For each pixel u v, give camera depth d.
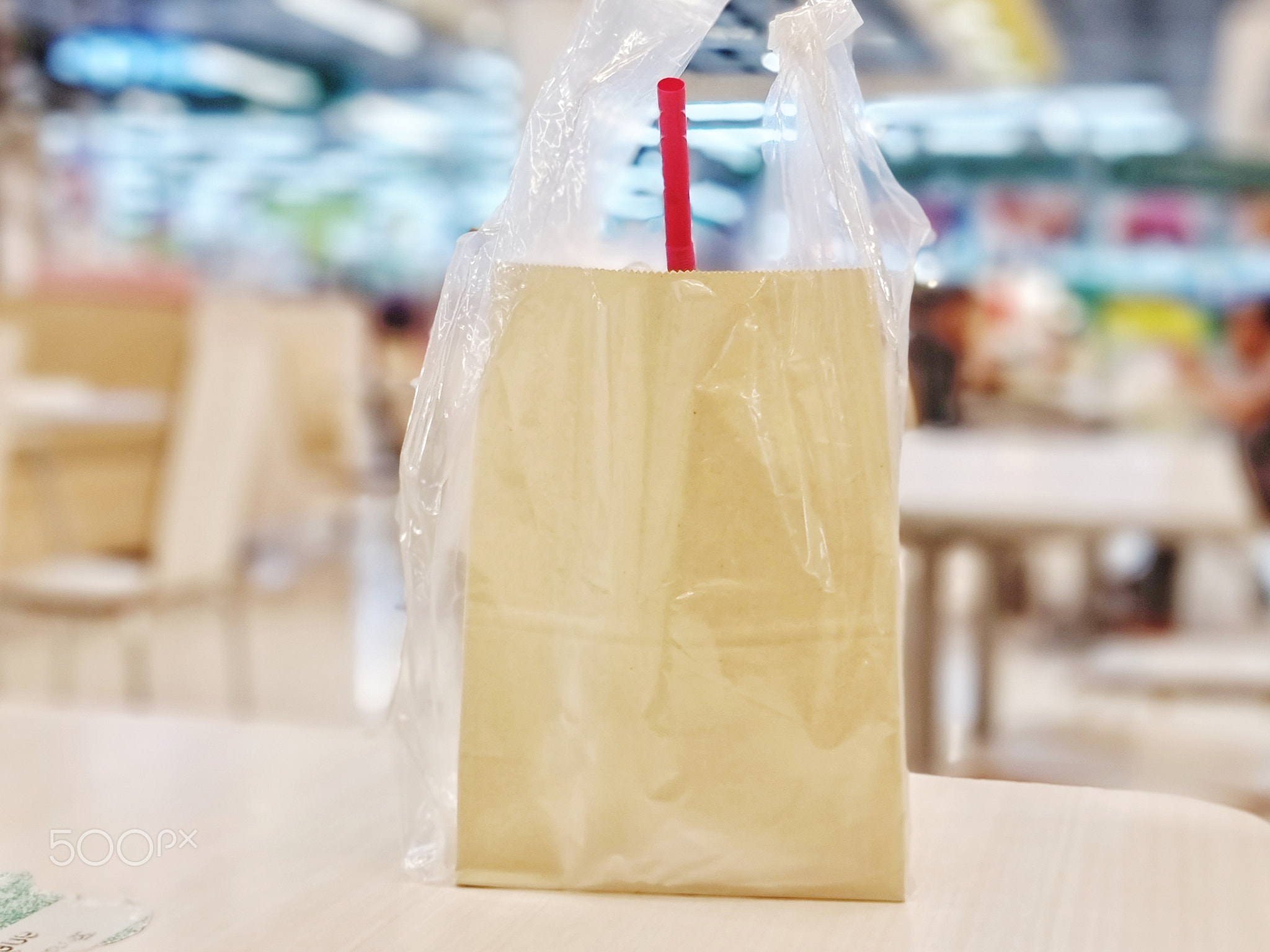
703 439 0.43
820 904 0.42
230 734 0.62
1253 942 0.39
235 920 0.41
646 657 0.43
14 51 6.99
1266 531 1.76
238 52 9.96
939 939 0.39
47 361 4.59
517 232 0.45
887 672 0.43
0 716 0.65
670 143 0.44
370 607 4.29
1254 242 8.11
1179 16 7.98
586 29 0.45
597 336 0.44
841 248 0.44
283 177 10.24
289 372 4.50
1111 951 0.38
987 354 5.08
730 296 0.43
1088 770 2.13
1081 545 3.49
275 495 4.48
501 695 0.44
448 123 10.36
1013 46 7.08
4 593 2.38
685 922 0.41
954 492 1.95
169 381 4.77
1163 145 8.73
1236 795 1.97
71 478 3.92
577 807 0.44
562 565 0.44
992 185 7.87
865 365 0.43
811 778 0.43
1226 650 1.99
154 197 10.08
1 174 6.87
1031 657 3.55
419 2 8.70
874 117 0.48
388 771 0.56
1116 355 7.85
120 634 3.76
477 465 0.44
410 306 9.37
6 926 0.40
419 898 0.43
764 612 0.43
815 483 0.43
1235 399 6.02
